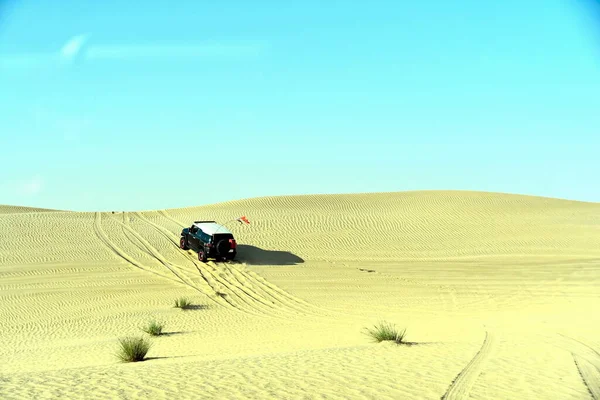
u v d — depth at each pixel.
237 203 59.03
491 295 27.77
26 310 24.67
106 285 29.08
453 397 7.79
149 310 24.77
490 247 41.53
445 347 12.63
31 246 37.56
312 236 43.19
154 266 33.09
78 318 23.34
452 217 52.06
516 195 65.00
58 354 16.48
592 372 9.32
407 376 9.19
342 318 23.11
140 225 45.47
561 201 63.06
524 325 18.16
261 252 37.47
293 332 19.77
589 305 24.62
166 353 15.71
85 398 8.13
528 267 34.81
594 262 36.22
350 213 53.69
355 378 9.12
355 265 34.91
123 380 9.43
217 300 26.64
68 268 32.50
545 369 9.58
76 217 48.72
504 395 7.85
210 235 33.62
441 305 25.72
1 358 16.47
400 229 46.69
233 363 11.05
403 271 33.53
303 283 30.12
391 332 14.74
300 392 8.23
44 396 8.32
